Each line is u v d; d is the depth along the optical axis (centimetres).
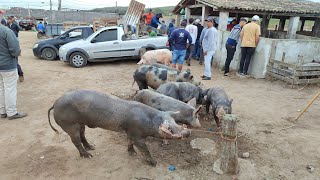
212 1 1384
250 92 857
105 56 1204
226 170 434
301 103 762
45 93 812
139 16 1514
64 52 1170
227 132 420
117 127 438
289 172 445
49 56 1344
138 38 1259
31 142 523
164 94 586
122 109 429
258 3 1472
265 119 650
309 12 1441
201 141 534
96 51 1184
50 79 967
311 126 614
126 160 471
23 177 423
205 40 962
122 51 1213
